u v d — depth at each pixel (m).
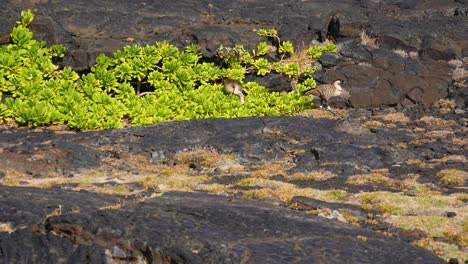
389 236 12.03
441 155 18.12
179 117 21.73
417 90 23.14
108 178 16.39
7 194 12.64
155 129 19.70
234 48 23.89
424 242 12.19
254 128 19.73
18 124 20.62
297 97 23.16
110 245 10.76
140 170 17.25
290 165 17.59
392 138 19.55
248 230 11.41
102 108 21.22
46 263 10.55
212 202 13.20
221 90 23.39
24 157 17.30
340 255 10.58
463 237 12.39
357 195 14.94
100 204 12.40
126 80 22.78
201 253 10.30
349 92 23.11
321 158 17.80
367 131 20.03
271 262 10.16
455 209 13.90
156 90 22.69
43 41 23.08
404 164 17.58
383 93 23.08
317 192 15.05
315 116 22.14
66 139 19.11
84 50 23.08
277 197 14.68
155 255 10.47
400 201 14.35
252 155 18.17
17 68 22.23
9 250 10.73
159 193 14.66
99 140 18.95
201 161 17.77
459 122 21.22
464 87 23.09
